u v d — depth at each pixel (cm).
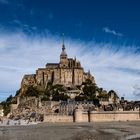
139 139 18338
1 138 19112
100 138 19075
